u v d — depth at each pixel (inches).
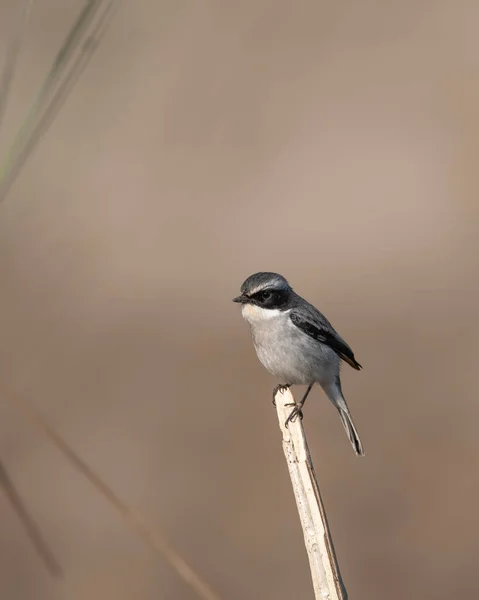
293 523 502.9
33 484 510.0
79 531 491.5
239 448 548.1
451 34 896.9
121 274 656.4
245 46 830.5
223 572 475.8
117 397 564.1
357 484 529.3
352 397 597.9
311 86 846.5
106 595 457.1
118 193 700.0
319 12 900.6
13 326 572.1
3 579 470.6
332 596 211.2
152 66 721.6
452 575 473.4
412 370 625.6
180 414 571.2
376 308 692.1
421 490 524.1
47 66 661.9
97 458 529.3
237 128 792.9
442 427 569.0
